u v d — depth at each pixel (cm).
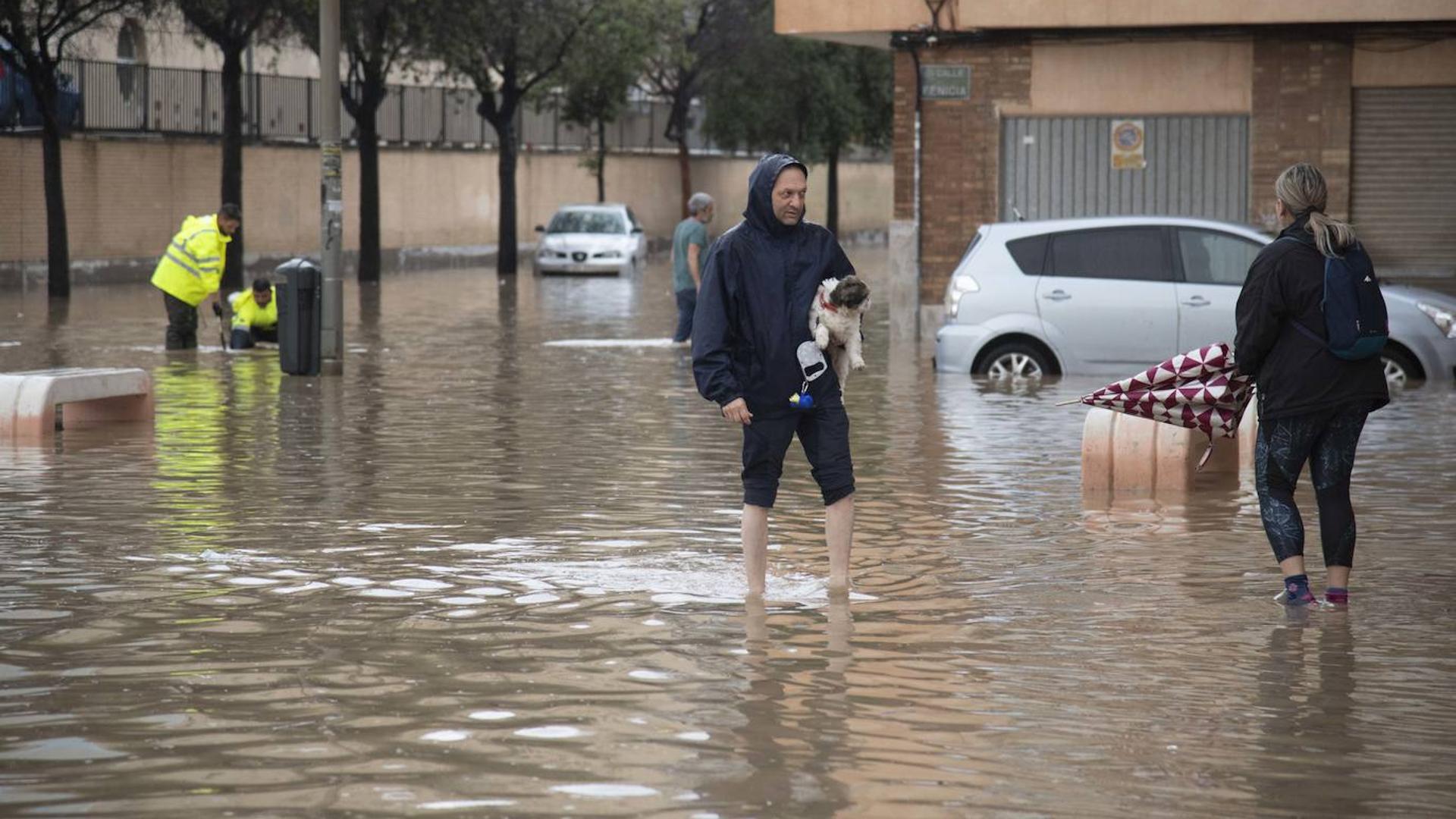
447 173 6012
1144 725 689
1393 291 2088
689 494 1272
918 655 800
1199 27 2727
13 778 616
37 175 4238
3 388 1573
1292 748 659
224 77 4047
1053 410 1822
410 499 1247
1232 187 2759
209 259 2494
